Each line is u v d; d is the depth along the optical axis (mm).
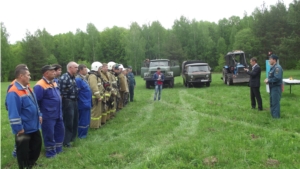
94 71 7719
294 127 6617
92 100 7473
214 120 7762
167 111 9930
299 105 9633
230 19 68625
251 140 5648
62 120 5562
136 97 15406
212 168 4336
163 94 16281
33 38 57375
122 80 10602
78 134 6766
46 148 5332
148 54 62250
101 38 66875
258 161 4492
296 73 33625
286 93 13109
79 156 5266
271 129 6668
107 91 8320
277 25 42062
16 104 4348
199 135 6238
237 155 4750
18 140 4469
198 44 62156
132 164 4770
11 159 5316
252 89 9164
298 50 28125
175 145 5340
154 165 4562
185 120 8156
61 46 67188
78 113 6598
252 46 49562
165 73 20828
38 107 4766
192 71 20000
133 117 9125
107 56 66125
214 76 35219
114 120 8719
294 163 4375
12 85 4445
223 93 14680
